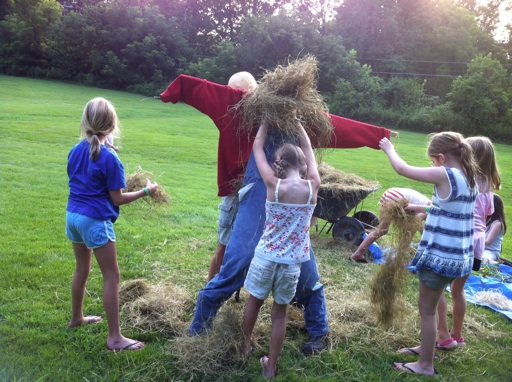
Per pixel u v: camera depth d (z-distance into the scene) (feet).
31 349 10.57
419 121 110.63
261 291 10.07
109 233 10.50
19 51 132.46
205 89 12.01
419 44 146.41
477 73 112.06
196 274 15.70
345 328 12.57
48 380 9.60
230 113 12.06
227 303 13.42
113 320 10.78
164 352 10.78
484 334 13.07
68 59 134.31
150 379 9.90
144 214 22.65
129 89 130.41
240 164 12.48
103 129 10.46
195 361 10.38
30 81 121.49
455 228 10.25
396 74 136.46
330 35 125.49
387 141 11.75
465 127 109.70
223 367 10.47
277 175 10.10
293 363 10.98
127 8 139.23
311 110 11.55
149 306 12.59
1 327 11.28
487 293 15.46
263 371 10.44
